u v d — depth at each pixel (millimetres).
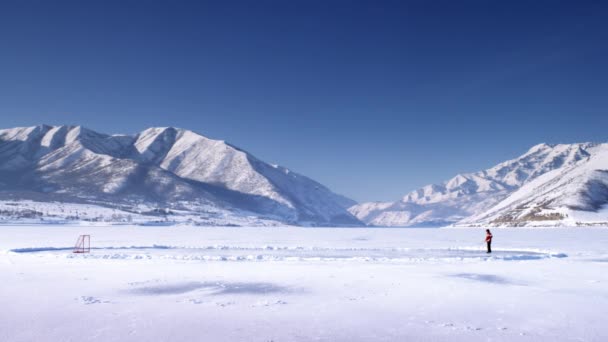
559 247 53031
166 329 12172
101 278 22406
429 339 11211
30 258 33938
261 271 25750
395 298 16938
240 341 11016
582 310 14664
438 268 27625
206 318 13539
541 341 11008
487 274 24422
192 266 28500
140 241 67438
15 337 11359
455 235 110938
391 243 67312
